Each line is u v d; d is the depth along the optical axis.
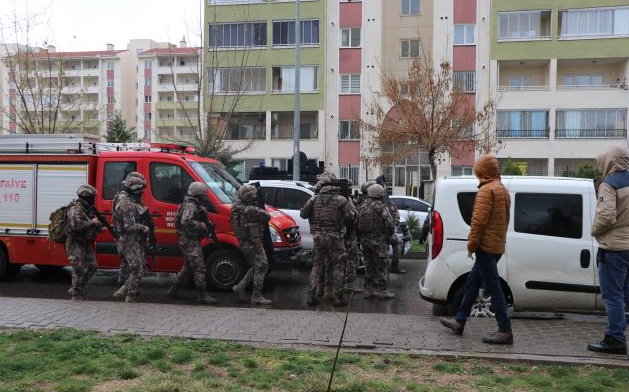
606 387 4.82
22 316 7.29
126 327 6.82
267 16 38.16
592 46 35.00
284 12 38.06
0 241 10.48
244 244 8.66
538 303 7.43
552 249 7.35
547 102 35.41
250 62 38.09
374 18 37.44
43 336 6.16
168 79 78.12
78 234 8.61
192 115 73.25
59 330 6.51
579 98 35.16
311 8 37.84
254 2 38.12
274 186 12.65
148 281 10.94
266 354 5.71
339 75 37.84
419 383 4.86
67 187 10.23
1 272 10.54
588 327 6.94
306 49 37.94
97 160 10.25
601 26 34.97
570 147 35.12
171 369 5.18
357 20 37.56
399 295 9.89
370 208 9.38
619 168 5.69
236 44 29.41
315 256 8.73
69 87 32.72
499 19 35.81
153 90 77.94
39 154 10.34
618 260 5.69
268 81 38.22
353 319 7.33
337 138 37.75
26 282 10.77
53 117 22.81
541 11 35.47
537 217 7.45
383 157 25.27
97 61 79.69
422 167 36.53
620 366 5.41
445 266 7.67
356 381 4.78
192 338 6.36
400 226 12.53
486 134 24.94
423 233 16.02
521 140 35.47
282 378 4.96
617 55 34.78
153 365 5.23
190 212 8.44
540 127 35.53
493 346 6.04
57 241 8.67
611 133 34.94
